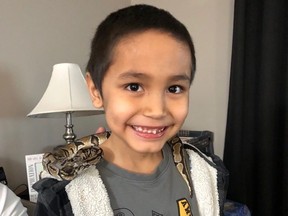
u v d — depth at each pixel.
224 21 2.13
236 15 1.89
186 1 2.31
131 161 0.62
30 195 1.40
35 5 1.89
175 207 0.64
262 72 1.80
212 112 2.22
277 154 1.82
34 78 1.89
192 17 2.29
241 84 1.89
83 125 2.24
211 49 2.20
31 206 1.33
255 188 1.91
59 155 0.85
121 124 0.54
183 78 0.53
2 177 1.52
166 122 0.54
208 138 1.73
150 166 0.65
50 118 1.99
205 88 2.24
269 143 1.80
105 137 0.88
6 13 1.74
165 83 0.51
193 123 2.32
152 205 0.61
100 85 0.56
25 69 1.84
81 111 1.57
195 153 0.77
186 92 0.56
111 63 0.52
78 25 2.17
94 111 1.57
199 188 0.70
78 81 1.54
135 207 0.60
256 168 1.90
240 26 1.87
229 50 2.12
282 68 1.79
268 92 1.78
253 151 1.91
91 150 0.63
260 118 1.83
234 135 1.93
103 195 0.57
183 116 0.55
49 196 0.54
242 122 1.92
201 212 0.68
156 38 0.50
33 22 1.88
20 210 0.87
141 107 0.52
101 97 0.57
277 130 1.81
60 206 0.54
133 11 0.54
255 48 1.88
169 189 0.65
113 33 0.53
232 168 1.95
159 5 2.48
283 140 1.78
